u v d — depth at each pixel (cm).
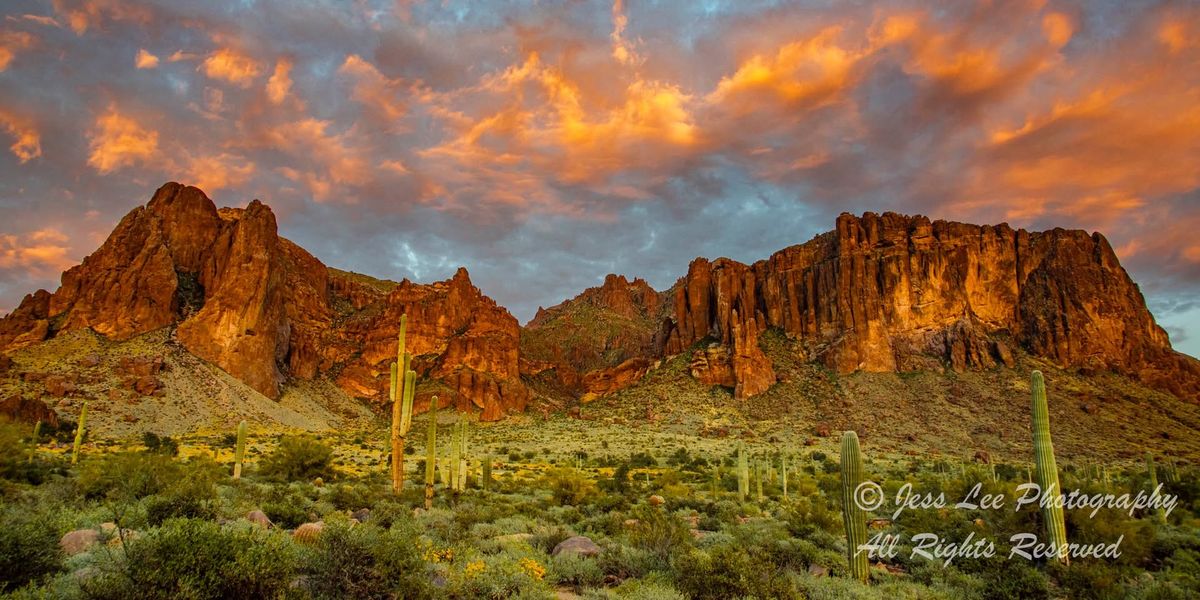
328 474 4178
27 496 1769
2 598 709
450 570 1066
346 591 881
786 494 3969
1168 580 1480
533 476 5472
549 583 1204
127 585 699
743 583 1109
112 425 7531
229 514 1526
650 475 5947
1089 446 8975
